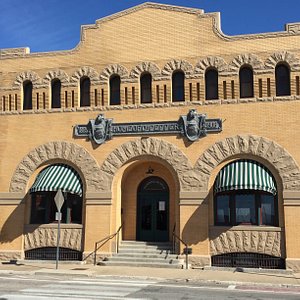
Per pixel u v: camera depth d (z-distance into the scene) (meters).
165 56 22.78
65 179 22.23
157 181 23.52
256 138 20.89
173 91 22.69
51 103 24.11
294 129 20.61
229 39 22.08
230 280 16.50
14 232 23.09
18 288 14.03
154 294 13.04
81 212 22.84
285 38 21.44
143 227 23.22
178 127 21.94
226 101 21.56
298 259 19.42
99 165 22.64
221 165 21.22
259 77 21.42
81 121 23.30
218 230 20.66
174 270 19.33
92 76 23.55
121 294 12.92
